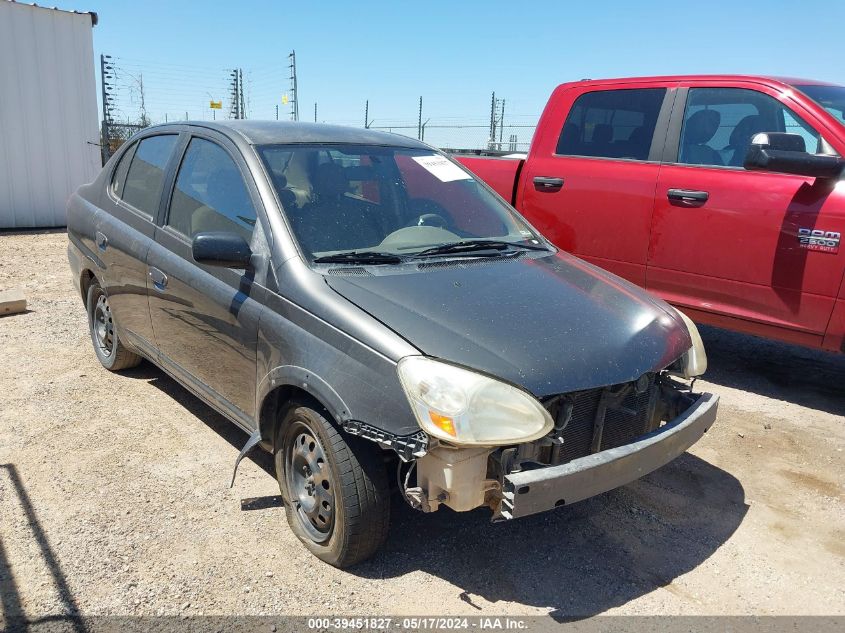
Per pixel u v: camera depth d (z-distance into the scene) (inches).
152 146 173.5
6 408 171.9
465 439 94.3
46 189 481.1
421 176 155.6
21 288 300.7
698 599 111.0
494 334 106.7
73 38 474.0
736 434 172.1
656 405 127.6
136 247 161.8
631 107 213.5
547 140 231.6
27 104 462.3
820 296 174.4
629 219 208.1
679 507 138.8
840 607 110.2
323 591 108.5
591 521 132.6
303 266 118.6
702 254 193.9
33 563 112.3
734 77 195.6
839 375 216.8
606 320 119.3
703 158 197.3
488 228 152.7
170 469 144.5
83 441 155.5
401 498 135.7
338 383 104.8
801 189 176.9
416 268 125.7
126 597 105.3
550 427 98.7
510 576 114.6
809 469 155.3
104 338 199.5
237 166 138.2
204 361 141.3
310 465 115.2
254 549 118.3
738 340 252.4
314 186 135.6
